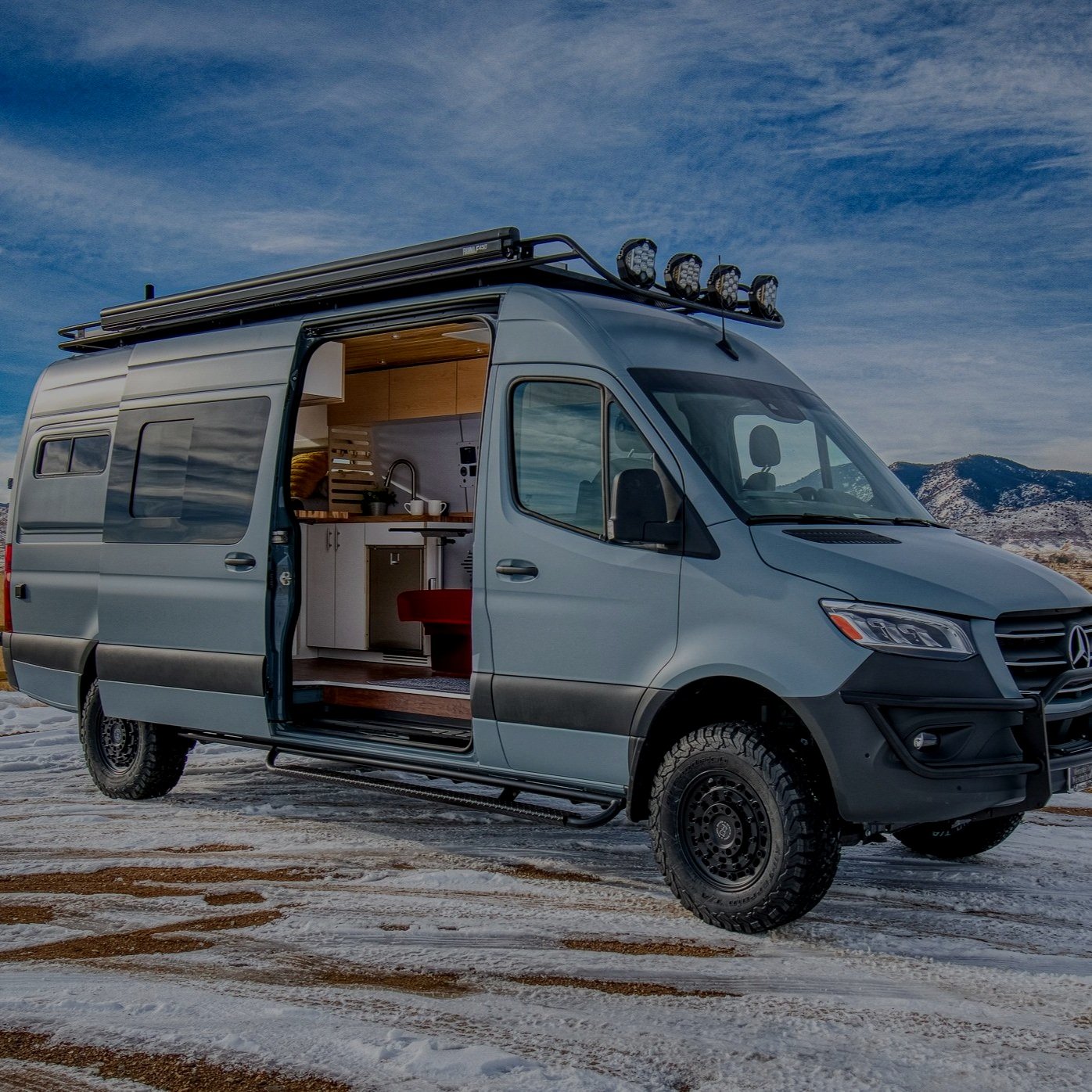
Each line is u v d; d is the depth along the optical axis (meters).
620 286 5.69
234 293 6.93
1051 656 4.74
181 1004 3.97
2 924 4.95
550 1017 3.88
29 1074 3.45
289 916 5.04
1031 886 5.60
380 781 6.11
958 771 4.43
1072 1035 3.76
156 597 7.04
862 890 5.51
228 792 7.72
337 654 9.05
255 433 6.67
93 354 8.05
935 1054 3.60
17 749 9.13
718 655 4.75
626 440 5.20
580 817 5.25
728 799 4.79
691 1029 3.78
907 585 4.60
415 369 9.88
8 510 8.30
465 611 7.56
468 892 5.43
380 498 10.10
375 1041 3.64
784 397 5.87
